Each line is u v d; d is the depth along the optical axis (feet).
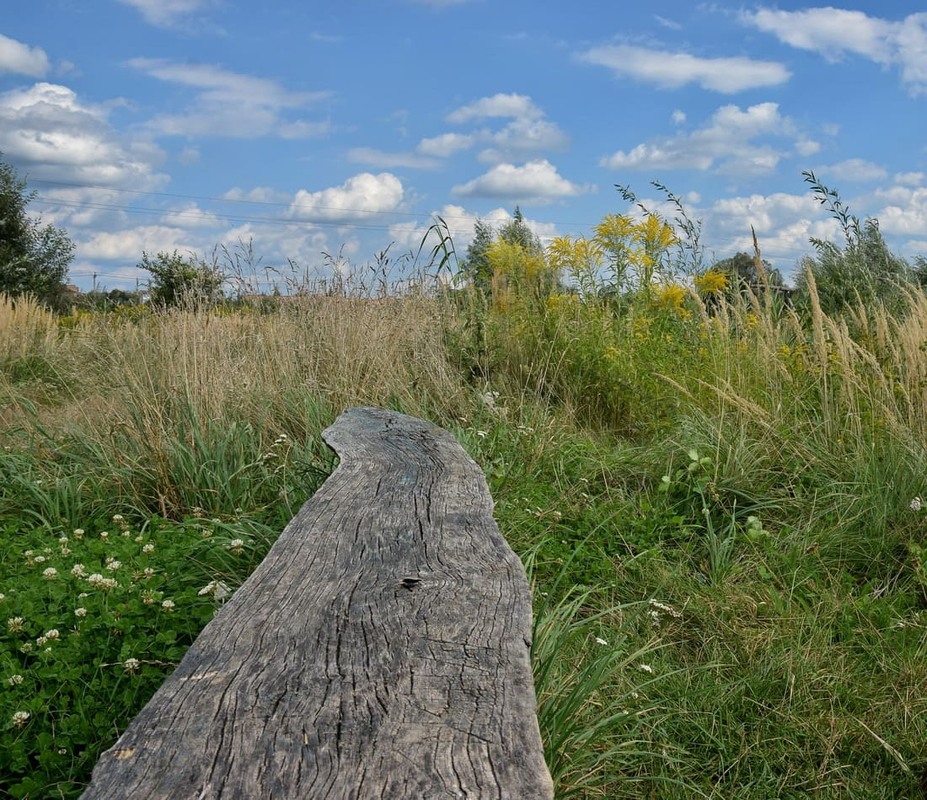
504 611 7.64
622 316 27.84
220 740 5.49
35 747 9.36
